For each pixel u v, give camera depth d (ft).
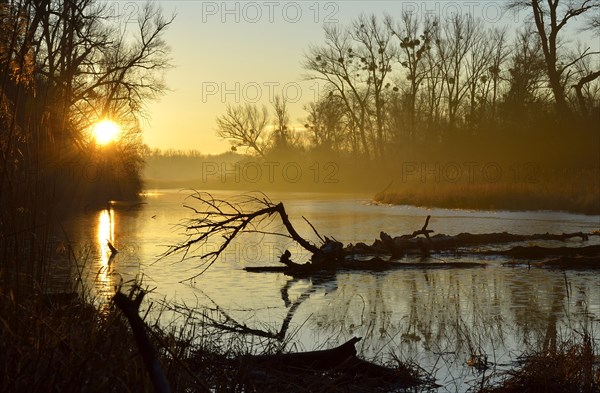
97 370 18.01
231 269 55.77
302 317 37.70
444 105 265.54
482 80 239.71
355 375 26.13
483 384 25.73
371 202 169.07
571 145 158.40
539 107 175.94
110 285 44.09
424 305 41.16
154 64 146.10
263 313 38.75
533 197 128.47
